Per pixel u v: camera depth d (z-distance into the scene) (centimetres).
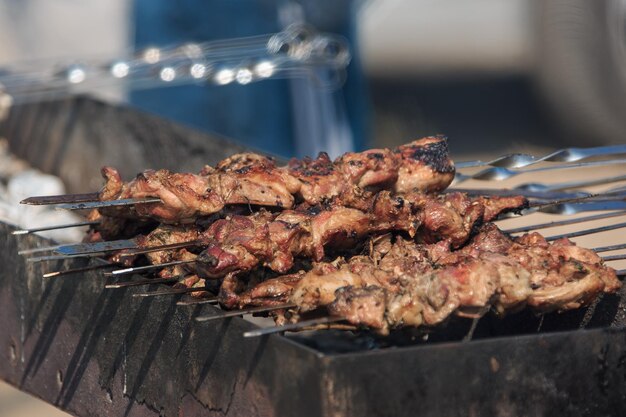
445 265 298
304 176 329
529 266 303
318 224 306
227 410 275
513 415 268
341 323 282
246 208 324
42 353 361
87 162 635
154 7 719
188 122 726
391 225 313
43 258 308
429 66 1192
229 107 717
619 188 387
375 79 1182
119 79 644
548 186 398
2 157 710
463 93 1123
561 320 345
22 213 542
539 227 355
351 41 732
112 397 325
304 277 284
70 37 1157
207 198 310
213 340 280
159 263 318
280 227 298
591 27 984
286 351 253
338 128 726
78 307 340
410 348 253
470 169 876
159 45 721
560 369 273
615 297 330
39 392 366
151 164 577
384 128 1065
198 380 286
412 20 1310
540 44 1040
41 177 637
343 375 245
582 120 1016
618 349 280
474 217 321
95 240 361
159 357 302
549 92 1032
